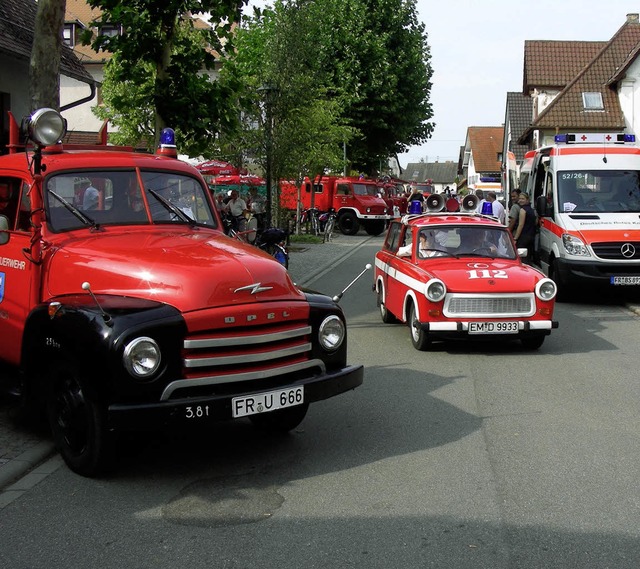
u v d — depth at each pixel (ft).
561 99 130.00
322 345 19.61
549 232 52.95
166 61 42.52
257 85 78.89
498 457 20.25
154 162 23.27
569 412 24.67
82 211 21.54
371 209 124.26
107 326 17.08
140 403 16.97
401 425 23.16
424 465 19.62
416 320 34.24
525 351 34.63
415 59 153.89
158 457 20.24
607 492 17.76
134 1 40.78
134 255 19.21
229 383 17.97
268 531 15.57
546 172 55.47
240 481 18.48
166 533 15.52
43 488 18.02
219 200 78.95
